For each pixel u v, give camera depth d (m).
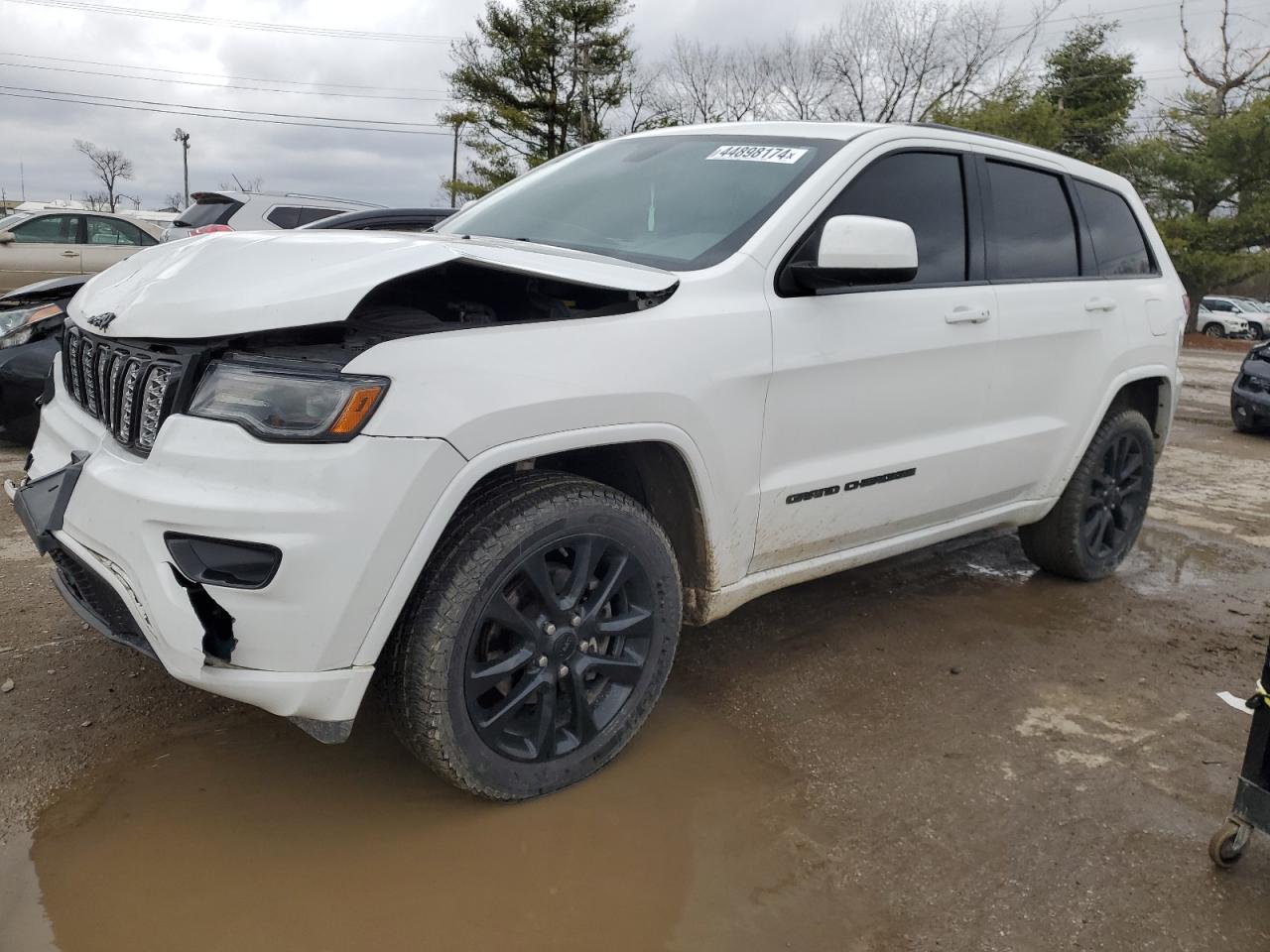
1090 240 4.14
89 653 3.24
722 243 2.86
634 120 35.59
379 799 2.52
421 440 2.07
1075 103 35.38
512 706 2.40
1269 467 7.84
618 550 2.54
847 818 2.54
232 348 2.14
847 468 3.07
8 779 2.52
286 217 11.36
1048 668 3.53
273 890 2.18
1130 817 2.60
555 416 2.28
